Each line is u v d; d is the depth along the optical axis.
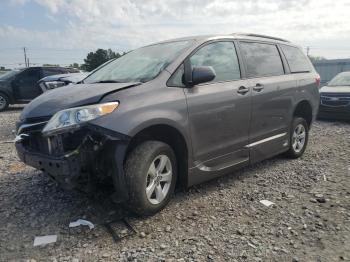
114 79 4.24
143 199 3.57
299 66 6.14
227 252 3.11
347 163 5.89
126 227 3.56
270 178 5.09
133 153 3.58
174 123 3.77
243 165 4.82
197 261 2.97
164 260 2.98
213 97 4.21
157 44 4.82
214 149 4.32
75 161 3.32
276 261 2.97
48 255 3.09
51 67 15.09
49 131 3.38
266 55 5.38
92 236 3.41
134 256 3.04
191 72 4.07
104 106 3.39
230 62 4.67
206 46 4.42
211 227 3.57
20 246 3.24
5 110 14.56
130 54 4.98
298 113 6.30
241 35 5.09
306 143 6.31
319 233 3.44
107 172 3.55
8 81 14.22
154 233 3.45
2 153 6.52
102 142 3.35
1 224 3.66
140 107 3.55
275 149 5.44
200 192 4.51
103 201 4.14
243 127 4.69
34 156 3.57
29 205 4.12
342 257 3.02
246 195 4.43
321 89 11.34
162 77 3.90
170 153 3.86
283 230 3.51
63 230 3.52
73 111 3.38
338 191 4.57
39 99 4.06
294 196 4.41
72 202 4.18
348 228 3.54
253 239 3.33
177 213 3.89
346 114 10.38
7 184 4.82
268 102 5.08
